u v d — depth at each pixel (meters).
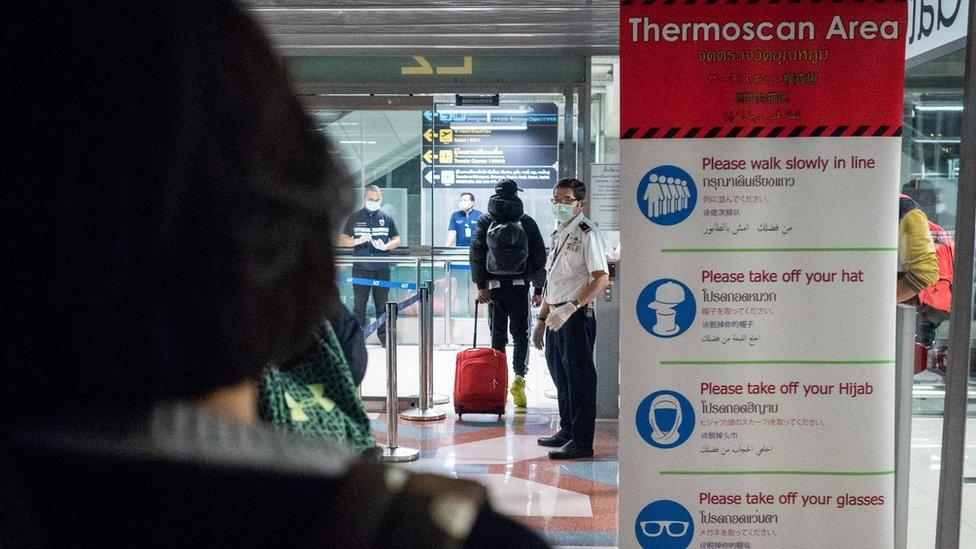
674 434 2.94
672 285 2.89
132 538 0.36
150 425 0.37
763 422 2.92
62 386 0.37
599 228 6.86
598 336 7.08
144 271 0.37
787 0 2.80
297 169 0.42
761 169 2.85
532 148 8.59
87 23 0.37
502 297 7.27
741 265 2.88
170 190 0.37
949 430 2.71
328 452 0.40
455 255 9.13
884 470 2.91
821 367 2.89
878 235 2.85
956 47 4.68
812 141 2.83
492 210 7.21
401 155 7.23
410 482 0.38
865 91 2.81
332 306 0.44
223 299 0.39
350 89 7.12
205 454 0.37
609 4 5.98
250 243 0.39
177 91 0.37
